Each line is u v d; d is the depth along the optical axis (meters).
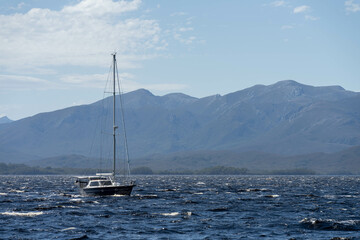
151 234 67.06
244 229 71.25
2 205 105.94
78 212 90.50
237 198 128.12
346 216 86.06
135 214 87.62
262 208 99.38
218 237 64.81
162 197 130.00
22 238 64.00
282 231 69.56
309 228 72.12
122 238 64.06
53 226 73.62
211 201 117.00
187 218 82.69
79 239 63.28
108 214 87.88
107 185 127.25
